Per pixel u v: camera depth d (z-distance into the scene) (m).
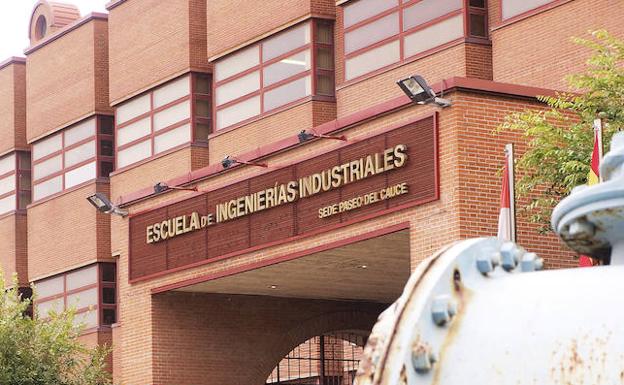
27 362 26.47
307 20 30.62
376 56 28.95
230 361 30.14
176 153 35.22
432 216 21.38
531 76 25.28
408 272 27.12
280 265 25.81
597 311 3.28
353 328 32.06
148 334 29.27
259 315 30.75
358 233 23.11
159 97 36.28
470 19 26.64
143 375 29.33
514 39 25.77
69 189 40.59
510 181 18.62
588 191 3.47
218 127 33.50
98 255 39.16
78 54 40.72
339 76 30.38
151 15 36.56
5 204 44.16
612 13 23.58
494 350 3.38
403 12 28.27
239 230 26.39
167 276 28.73
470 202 20.86
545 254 20.91
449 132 21.06
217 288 29.09
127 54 37.56
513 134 21.22
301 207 24.61
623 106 18.39
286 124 30.92
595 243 3.60
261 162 25.70
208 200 27.31
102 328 38.88
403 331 3.48
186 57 35.06
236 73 32.97
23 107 44.12
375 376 3.45
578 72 24.19
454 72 26.61
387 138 22.39
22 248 43.47
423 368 3.42
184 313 29.64
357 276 27.67
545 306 3.37
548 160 18.92
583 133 18.41
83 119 40.28
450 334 3.47
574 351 3.24
